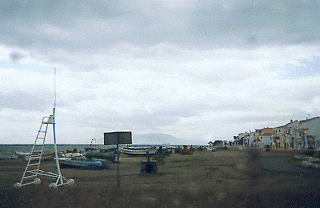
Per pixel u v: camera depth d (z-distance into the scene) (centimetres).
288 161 1302
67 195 1075
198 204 916
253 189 1036
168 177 1564
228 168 1606
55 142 1387
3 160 2908
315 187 1022
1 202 984
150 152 5172
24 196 1070
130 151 5066
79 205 937
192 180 1388
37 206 932
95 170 2153
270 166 1286
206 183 1277
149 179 1516
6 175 1798
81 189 1174
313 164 1218
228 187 1144
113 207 906
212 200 955
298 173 1182
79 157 3491
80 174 1884
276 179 1120
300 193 965
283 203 873
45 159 3148
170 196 1027
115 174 1820
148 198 1007
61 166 2394
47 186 1305
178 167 1969
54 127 1405
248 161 1408
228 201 927
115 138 1254
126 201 974
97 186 1259
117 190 1145
